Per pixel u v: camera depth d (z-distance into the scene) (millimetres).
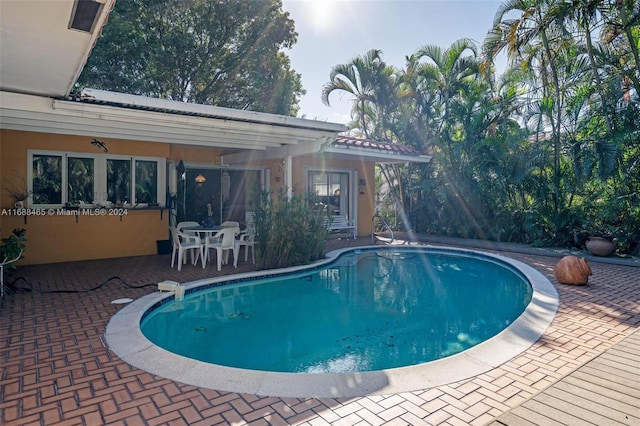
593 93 10250
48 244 8883
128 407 2916
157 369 3547
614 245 9562
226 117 6602
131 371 3518
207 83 17453
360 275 8875
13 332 4496
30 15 3199
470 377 3377
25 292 6309
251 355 4531
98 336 4371
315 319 5859
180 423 2711
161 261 9203
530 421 2605
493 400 3000
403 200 16203
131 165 10000
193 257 8961
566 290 6441
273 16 17297
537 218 11430
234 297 7031
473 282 8305
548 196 11203
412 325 5609
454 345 4828
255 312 6188
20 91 5219
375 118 17016
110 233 9680
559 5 9672
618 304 5609
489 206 12938
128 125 6980
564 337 4320
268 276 7961
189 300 6500
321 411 2865
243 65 17328
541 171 11266
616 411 2717
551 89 11305
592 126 10219
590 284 6887
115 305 5582
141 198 10195
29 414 2818
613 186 9859
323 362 4332
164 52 15500
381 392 3133
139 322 4918
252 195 8781
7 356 3838
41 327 4668
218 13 16172
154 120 6320
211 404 2963
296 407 2922
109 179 9719
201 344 4863
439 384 3258
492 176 12617
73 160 9227
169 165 11078
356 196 14789
